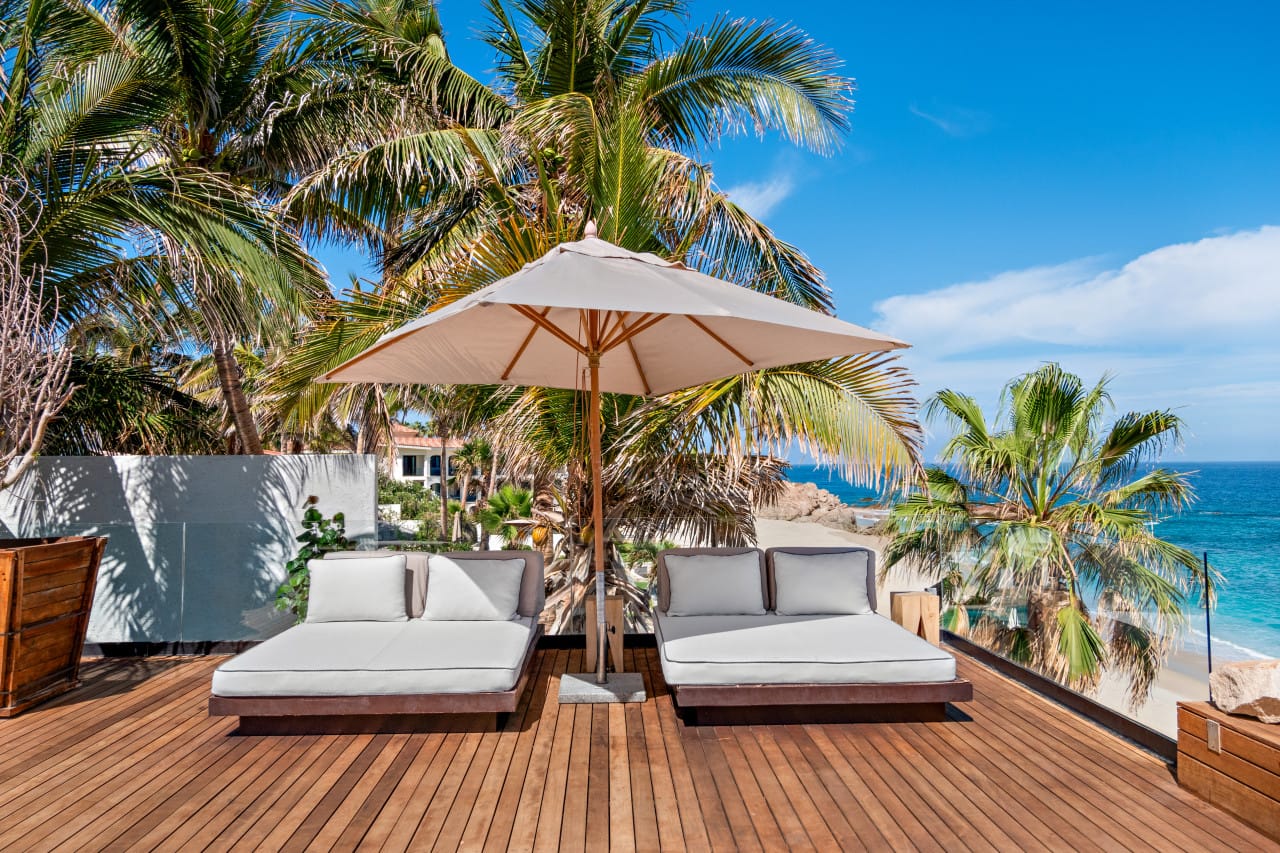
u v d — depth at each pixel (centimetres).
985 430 763
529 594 501
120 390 693
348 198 771
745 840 277
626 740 377
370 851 269
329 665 382
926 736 382
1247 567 1886
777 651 399
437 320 342
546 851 270
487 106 793
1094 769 341
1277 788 272
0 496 555
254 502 564
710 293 358
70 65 609
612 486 618
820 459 552
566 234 587
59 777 333
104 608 557
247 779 331
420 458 3403
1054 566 646
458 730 389
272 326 589
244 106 809
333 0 793
